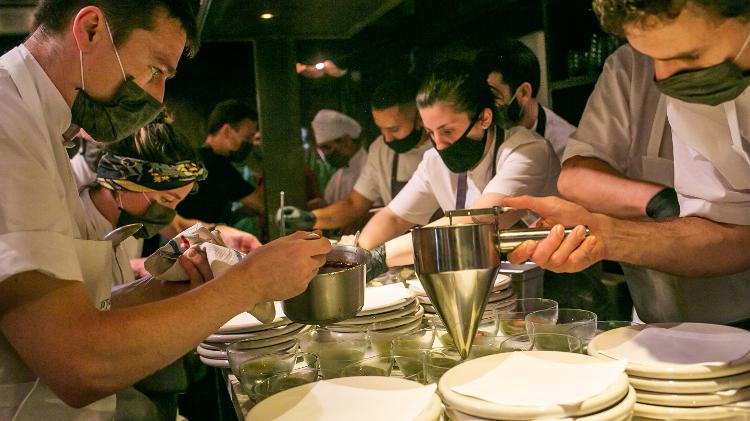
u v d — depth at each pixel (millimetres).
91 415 1146
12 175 974
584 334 1298
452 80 2318
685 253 1351
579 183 1902
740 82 1182
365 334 1461
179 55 1272
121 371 966
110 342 956
